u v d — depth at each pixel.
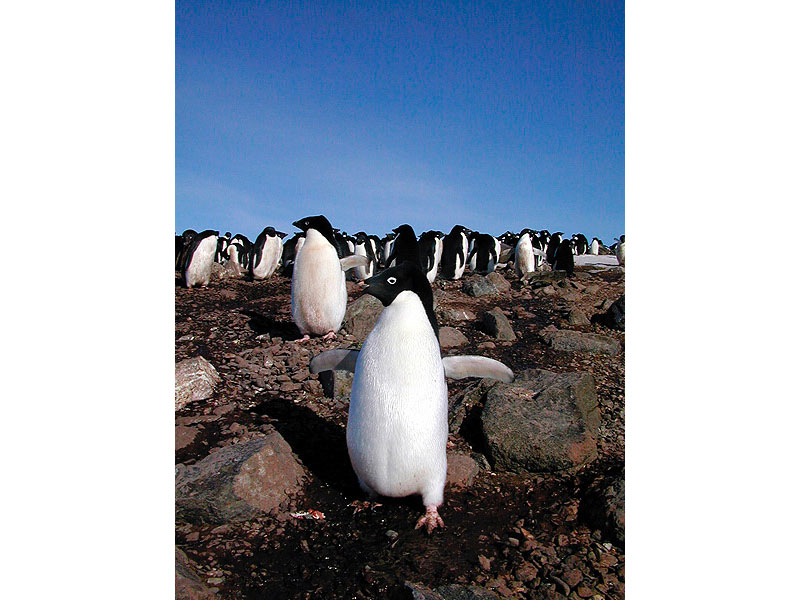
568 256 6.81
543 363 2.87
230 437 1.96
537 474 1.85
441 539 1.50
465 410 2.15
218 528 1.50
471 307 4.14
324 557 1.40
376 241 9.38
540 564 1.39
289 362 2.67
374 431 1.51
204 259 4.94
